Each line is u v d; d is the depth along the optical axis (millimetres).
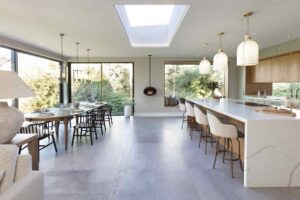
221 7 3652
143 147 4844
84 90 9820
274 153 2938
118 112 9914
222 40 6191
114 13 3928
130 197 2707
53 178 3248
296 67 6137
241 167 3611
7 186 1714
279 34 5594
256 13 3959
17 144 2479
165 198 2686
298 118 2971
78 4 3498
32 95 2414
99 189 2908
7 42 5746
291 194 2779
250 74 8742
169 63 9773
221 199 2660
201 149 4684
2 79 2123
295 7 3672
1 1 3379
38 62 7684
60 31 5152
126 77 9859
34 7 3629
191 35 5594
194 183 3084
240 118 3080
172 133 6270
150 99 9836
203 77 9945
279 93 7891
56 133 5680
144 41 7277
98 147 4863
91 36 5656
